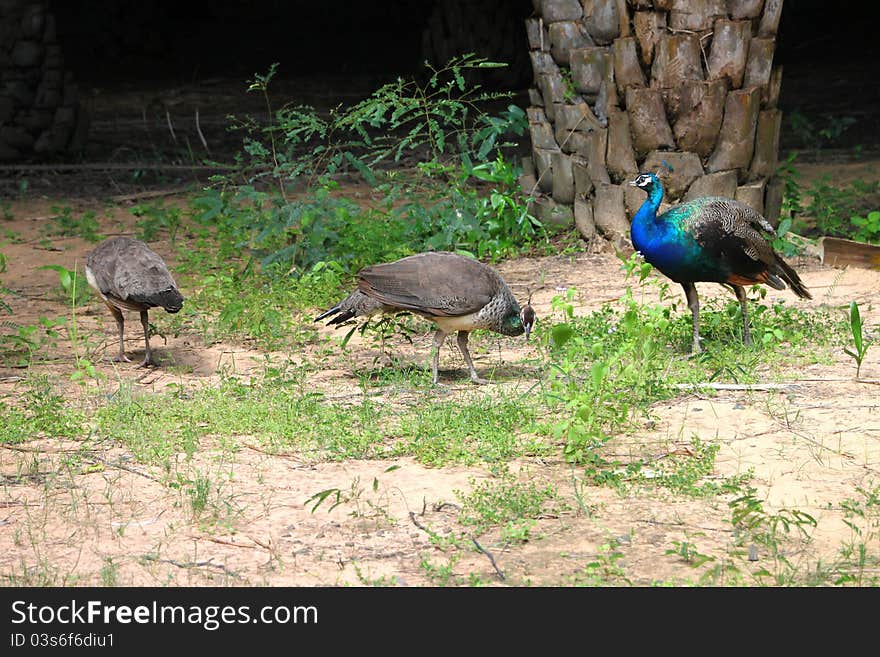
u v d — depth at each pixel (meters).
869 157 21.69
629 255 14.85
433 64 30.14
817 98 27.61
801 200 18.11
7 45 22.31
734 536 6.82
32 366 11.01
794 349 10.41
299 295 13.01
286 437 8.64
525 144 24.09
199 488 7.40
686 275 10.21
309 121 14.98
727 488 7.45
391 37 39.56
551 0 15.29
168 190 21.00
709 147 14.32
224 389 9.68
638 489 7.54
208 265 15.06
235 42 39.75
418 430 8.60
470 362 10.10
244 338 11.98
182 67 36.94
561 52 15.34
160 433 8.71
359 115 14.66
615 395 8.80
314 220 14.45
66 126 23.11
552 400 9.20
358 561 6.61
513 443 8.35
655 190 10.24
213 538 6.94
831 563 6.42
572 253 15.17
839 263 13.99
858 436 8.36
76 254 16.30
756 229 10.41
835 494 7.38
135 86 34.03
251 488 7.72
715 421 8.80
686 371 9.81
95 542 6.91
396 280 9.59
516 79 29.78
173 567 6.56
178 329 12.35
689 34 14.02
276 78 34.31
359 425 8.86
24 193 20.98
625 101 14.58
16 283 14.76
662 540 6.79
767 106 14.55
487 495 7.41
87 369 10.02
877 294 12.64
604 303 12.77
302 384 10.07
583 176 15.42
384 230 14.76
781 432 8.52
